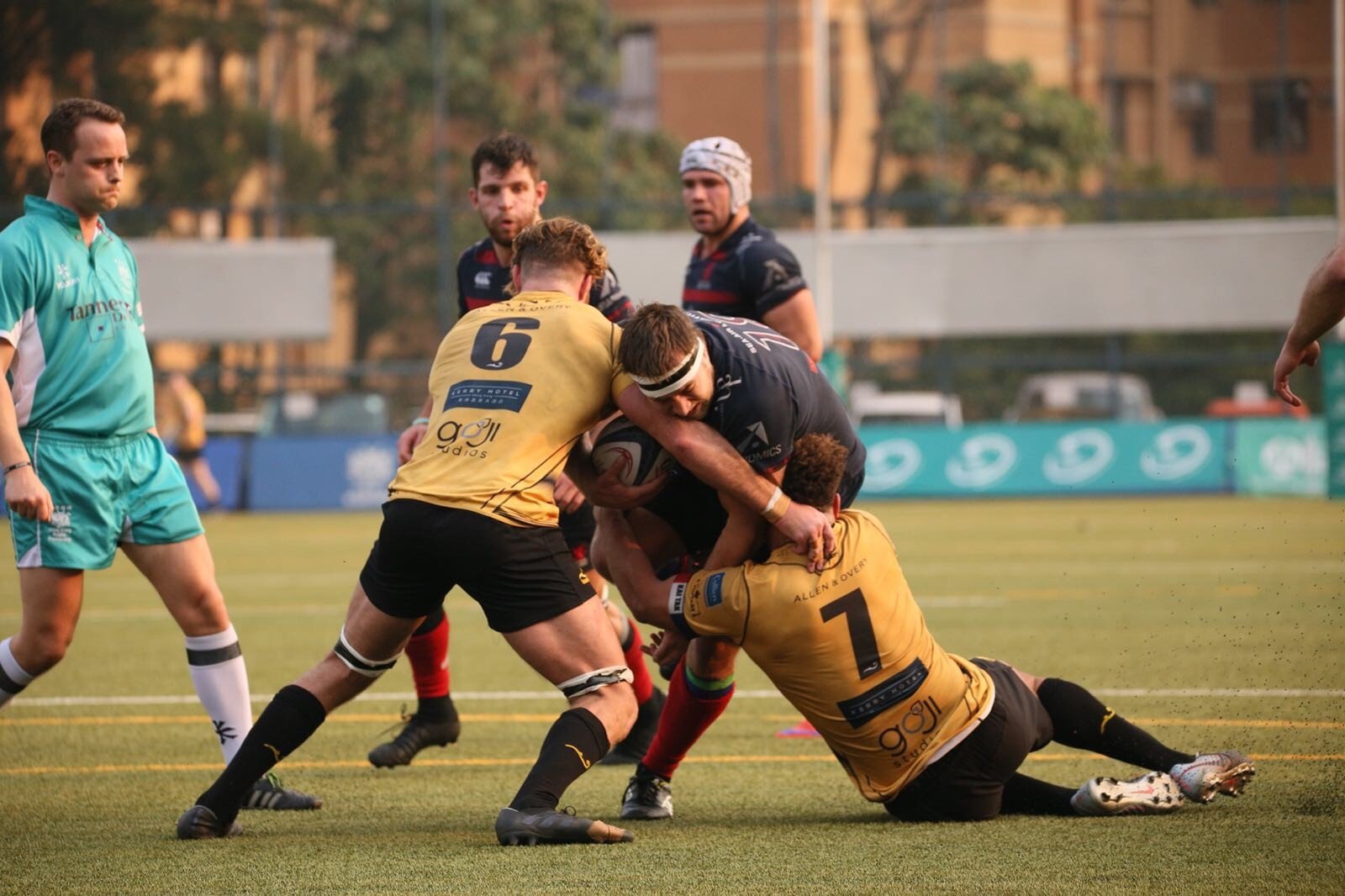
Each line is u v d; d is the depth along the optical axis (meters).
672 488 18.27
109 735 24.72
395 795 20.44
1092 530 64.56
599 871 15.62
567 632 16.88
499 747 24.00
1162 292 96.31
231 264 96.31
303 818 18.92
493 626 17.06
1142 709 25.41
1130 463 84.88
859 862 15.85
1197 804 18.22
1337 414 75.69
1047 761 22.06
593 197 117.06
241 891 15.05
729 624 17.44
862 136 127.44
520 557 16.67
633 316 16.80
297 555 59.09
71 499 17.97
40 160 106.19
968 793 17.66
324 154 112.81
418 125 116.75
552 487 17.34
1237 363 104.12
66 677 30.97
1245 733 23.25
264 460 85.88
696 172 23.48
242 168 109.69
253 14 111.94
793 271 23.38
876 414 100.50
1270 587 43.84
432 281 113.69
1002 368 108.25
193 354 108.56
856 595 17.38
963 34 127.38
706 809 19.19
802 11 125.19
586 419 17.16
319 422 97.88
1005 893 14.52
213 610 18.94
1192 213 111.62
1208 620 37.25
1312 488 81.75
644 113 128.62
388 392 102.81
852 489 18.78
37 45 105.81
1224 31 128.62
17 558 18.14
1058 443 86.00
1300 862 15.59
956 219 113.81
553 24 120.00
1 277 17.56
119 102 107.44
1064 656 31.75
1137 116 130.75
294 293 96.44
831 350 81.88
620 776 21.94
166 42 108.44
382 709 27.81
